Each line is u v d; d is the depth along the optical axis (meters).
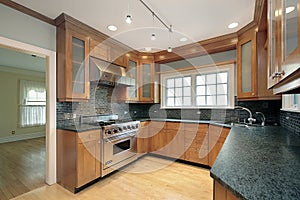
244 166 0.86
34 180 2.48
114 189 2.23
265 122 2.74
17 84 5.48
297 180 0.69
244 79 2.60
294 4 0.61
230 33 2.78
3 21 1.95
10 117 5.29
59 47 2.38
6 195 2.09
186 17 2.27
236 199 0.69
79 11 2.13
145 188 2.26
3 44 1.94
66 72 2.29
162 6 2.02
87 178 2.25
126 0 1.90
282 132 1.89
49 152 2.34
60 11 2.13
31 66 5.19
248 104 2.97
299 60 0.55
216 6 2.01
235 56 3.13
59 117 2.46
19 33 2.07
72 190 2.17
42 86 6.12
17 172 2.77
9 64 4.90
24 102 5.61
